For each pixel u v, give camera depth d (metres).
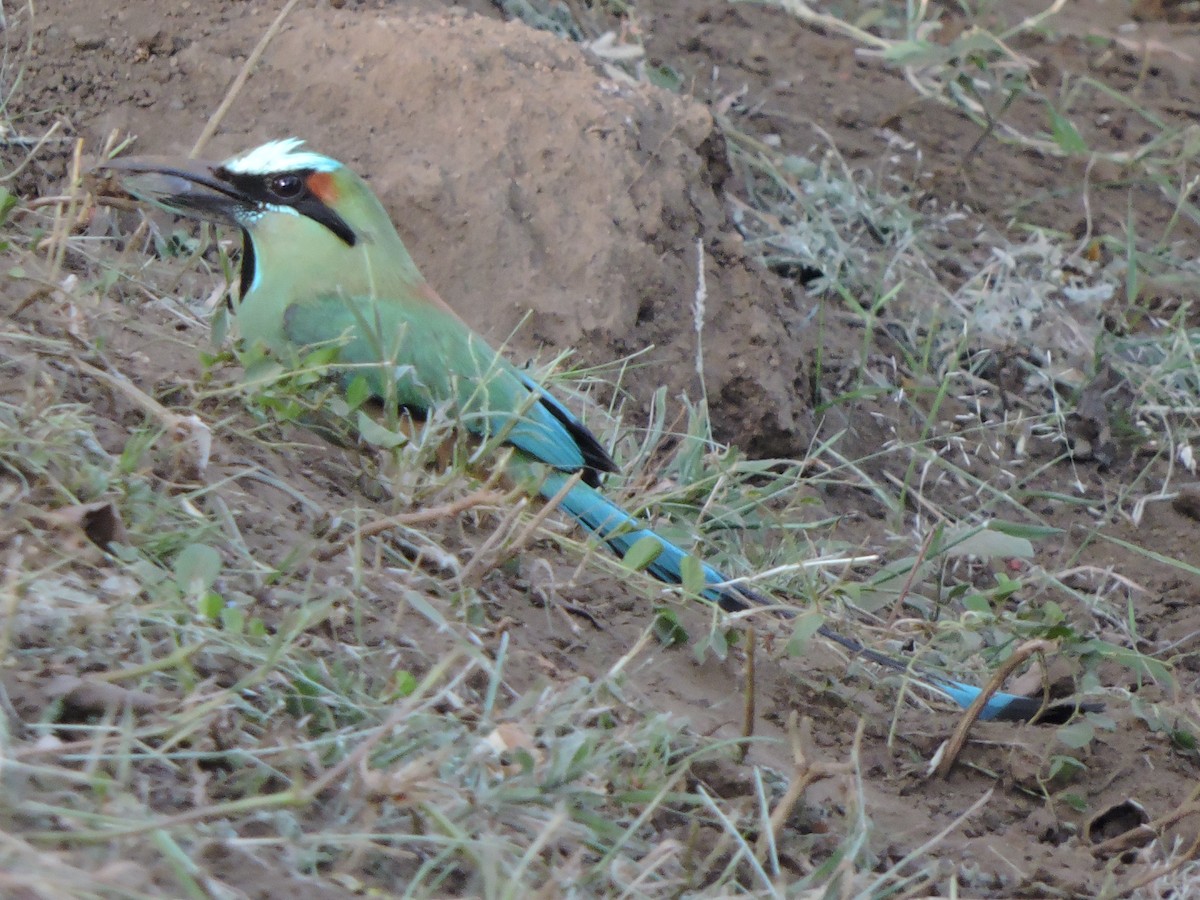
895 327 15.31
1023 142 19.14
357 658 6.95
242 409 9.16
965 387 14.95
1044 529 10.66
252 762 5.91
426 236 12.56
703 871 6.50
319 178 9.99
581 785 6.44
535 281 12.55
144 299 10.33
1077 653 9.28
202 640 6.11
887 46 19.72
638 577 9.30
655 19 19.30
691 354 12.91
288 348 9.45
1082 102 20.70
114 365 8.63
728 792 7.47
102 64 12.77
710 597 9.39
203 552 6.55
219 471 8.26
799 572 10.17
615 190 13.05
